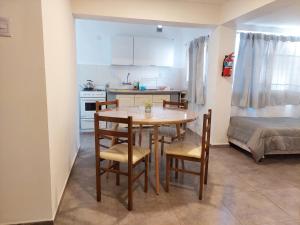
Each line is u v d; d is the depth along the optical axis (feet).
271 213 6.53
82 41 16.53
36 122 5.22
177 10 10.87
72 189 7.58
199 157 6.97
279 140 10.46
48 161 5.44
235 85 13.03
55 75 6.21
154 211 6.44
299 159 11.07
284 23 12.24
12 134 5.15
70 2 9.57
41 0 4.86
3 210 5.42
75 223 5.84
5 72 4.89
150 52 16.89
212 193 7.54
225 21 10.91
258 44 12.59
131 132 5.99
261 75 13.15
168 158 7.36
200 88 14.12
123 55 16.40
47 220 5.68
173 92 16.63
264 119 12.49
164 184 8.11
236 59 12.81
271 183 8.42
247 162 10.48
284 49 13.35
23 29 4.84
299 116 14.98
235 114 13.83
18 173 5.33
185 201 7.00
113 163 8.13
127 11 10.40
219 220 6.13
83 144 12.80
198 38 14.10
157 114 8.18
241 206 6.83
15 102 5.04
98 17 10.46
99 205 6.67
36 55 4.98
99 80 17.34
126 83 17.70
